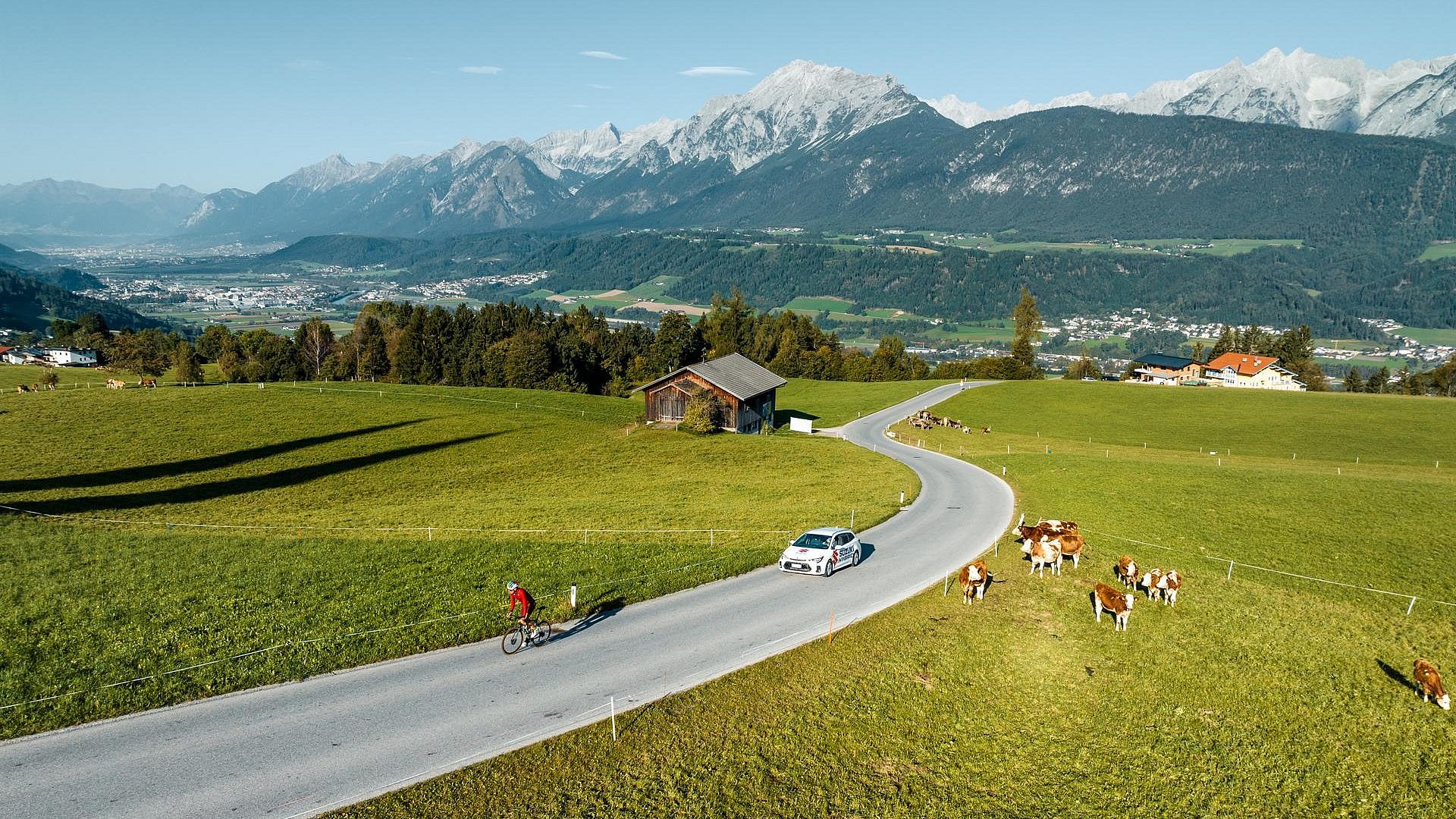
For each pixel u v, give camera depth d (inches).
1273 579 1376.7
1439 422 3941.9
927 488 2336.4
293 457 2726.4
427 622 1153.4
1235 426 4037.9
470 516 1969.7
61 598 1221.1
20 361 7401.6
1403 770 852.0
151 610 1184.8
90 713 880.3
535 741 848.9
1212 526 1716.3
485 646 1098.1
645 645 1099.9
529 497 2260.1
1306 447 3565.5
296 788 759.7
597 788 781.3
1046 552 1401.3
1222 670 1053.2
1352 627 1175.6
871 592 1330.0
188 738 844.6
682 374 3597.4
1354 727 924.0
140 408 3253.0
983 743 906.1
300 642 1071.6
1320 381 7327.8
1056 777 851.4
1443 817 781.9
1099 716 960.9
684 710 918.4
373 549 1571.1
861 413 4650.6
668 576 1384.1
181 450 2721.5
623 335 6727.4
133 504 2071.9
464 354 5777.6
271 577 1359.5
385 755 820.6
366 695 946.7
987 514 1956.2
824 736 888.9
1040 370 7682.1
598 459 2861.7
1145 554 1529.3
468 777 783.7
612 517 1923.0
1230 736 912.9
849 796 798.5
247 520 1931.6
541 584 1346.0
